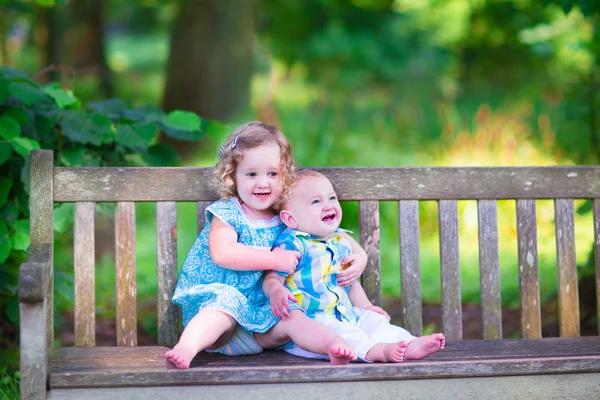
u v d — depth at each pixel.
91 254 3.01
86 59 10.41
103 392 2.41
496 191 3.20
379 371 2.45
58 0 3.97
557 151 7.80
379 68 15.34
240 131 2.93
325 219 2.92
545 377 2.53
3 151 3.38
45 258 2.74
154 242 7.56
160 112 3.81
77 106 3.71
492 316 3.16
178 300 2.86
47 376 2.42
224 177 2.91
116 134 3.52
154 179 3.07
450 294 3.15
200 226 3.08
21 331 2.38
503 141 8.14
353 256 2.98
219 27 9.88
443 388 2.49
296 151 8.01
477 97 14.25
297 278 2.88
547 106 8.83
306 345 2.67
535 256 3.20
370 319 2.93
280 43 15.39
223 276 2.89
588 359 2.53
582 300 4.45
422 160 8.29
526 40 7.76
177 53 10.01
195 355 2.82
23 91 3.46
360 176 3.15
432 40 14.27
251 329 2.75
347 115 12.62
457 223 3.18
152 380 2.40
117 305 3.03
